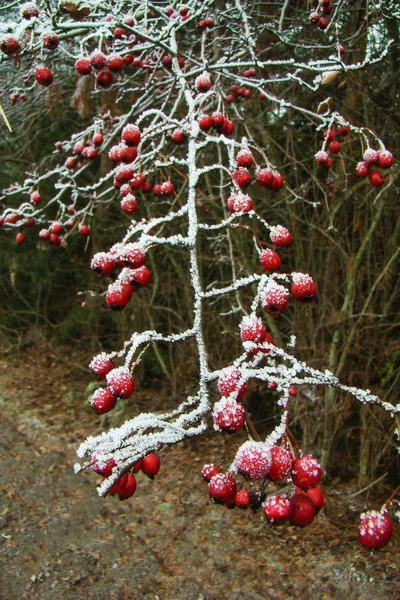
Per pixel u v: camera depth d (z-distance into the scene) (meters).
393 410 0.98
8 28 1.50
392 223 3.86
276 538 3.35
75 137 3.18
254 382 4.39
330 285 4.03
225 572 3.12
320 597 2.83
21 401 5.78
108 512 3.78
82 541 3.45
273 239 1.39
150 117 4.04
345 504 3.57
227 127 1.96
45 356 7.28
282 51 3.83
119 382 1.08
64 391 6.13
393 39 2.57
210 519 3.63
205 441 4.77
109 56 1.63
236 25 3.22
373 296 3.87
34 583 3.03
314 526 3.40
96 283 6.82
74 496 3.99
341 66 2.05
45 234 2.88
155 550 3.37
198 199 4.03
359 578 2.88
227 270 5.41
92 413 5.54
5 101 3.89
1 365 6.91
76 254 7.19
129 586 3.04
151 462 1.21
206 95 1.81
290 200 4.24
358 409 3.91
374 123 3.63
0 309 7.84
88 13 1.69
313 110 3.98
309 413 3.91
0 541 3.37
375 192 3.66
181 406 1.08
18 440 4.86
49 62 3.30
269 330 4.52
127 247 1.20
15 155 5.83
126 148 1.72
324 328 4.00
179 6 2.49
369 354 3.76
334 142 2.25
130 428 0.98
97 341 7.03
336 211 3.65
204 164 4.54
